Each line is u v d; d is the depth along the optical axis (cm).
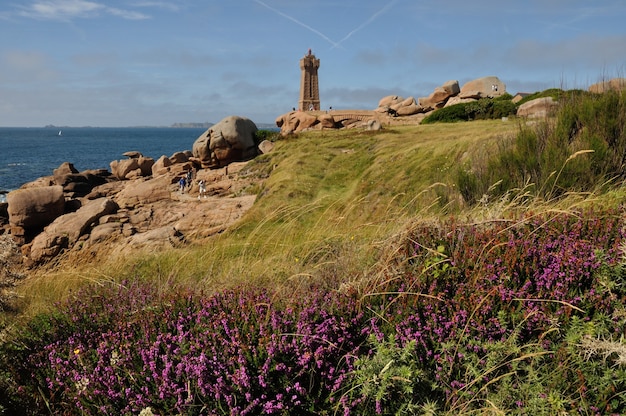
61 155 13388
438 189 1185
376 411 279
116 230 2339
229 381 301
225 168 3484
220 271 681
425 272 402
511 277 378
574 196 688
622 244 376
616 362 275
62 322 444
